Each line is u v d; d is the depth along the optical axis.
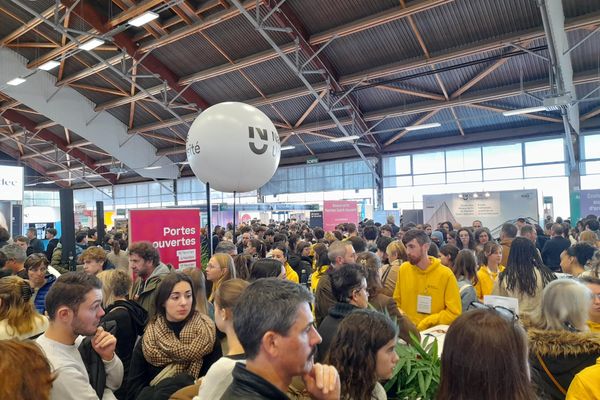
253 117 3.45
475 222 7.76
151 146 16.86
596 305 1.91
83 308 1.49
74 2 8.52
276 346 0.84
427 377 1.55
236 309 0.90
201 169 3.45
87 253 3.26
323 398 0.90
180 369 1.70
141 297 2.54
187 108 12.60
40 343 1.46
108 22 9.20
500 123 12.45
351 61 10.33
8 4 9.29
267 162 3.48
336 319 1.71
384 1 8.27
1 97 14.84
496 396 0.89
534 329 1.60
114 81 12.59
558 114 11.48
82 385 1.42
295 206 15.09
